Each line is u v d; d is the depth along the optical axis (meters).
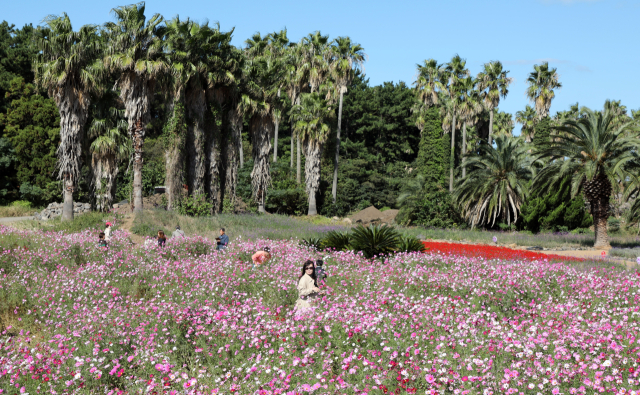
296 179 47.62
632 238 32.38
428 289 10.41
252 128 34.44
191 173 29.48
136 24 25.50
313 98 42.22
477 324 7.37
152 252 15.67
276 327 7.05
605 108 25.45
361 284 10.63
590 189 25.48
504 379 4.98
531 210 33.94
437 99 52.66
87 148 28.56
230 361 6.16
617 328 6.98
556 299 9.80
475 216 34.72
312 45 46.00
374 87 71.00
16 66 51.88
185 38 28.06
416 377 5.27
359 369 5.61
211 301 8.96
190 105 29.17
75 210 34.03
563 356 5.52
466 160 36.16
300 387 5.14
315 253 15.70
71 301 9.54
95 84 24.86
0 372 5.75
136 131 26.16
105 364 6.02
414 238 17.30
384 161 66.94
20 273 11.50
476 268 12.69
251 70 32.84
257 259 13.26
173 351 6.58
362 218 40.97
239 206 36.44
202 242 17.44
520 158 35.03
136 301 10.16
